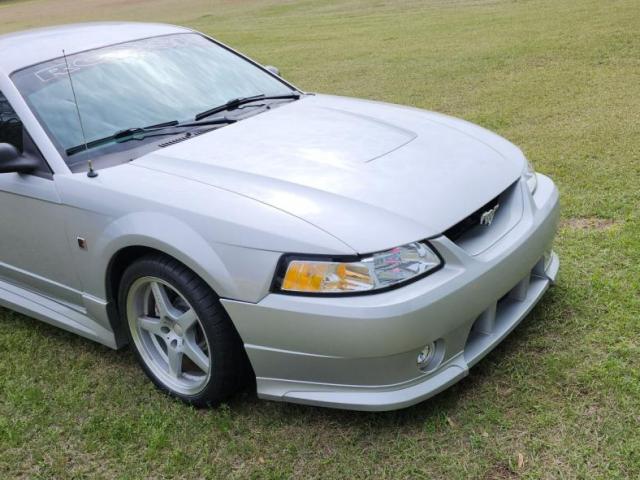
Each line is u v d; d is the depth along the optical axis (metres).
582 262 3.86
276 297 2.55
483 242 2.80
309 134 3.30
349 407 2.61
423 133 3.36
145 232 2.79
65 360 3.53
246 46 16.20
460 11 18.42
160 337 3.16
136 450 2.82
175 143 3.28
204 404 2.99
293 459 2.68
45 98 3.38
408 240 2.54
